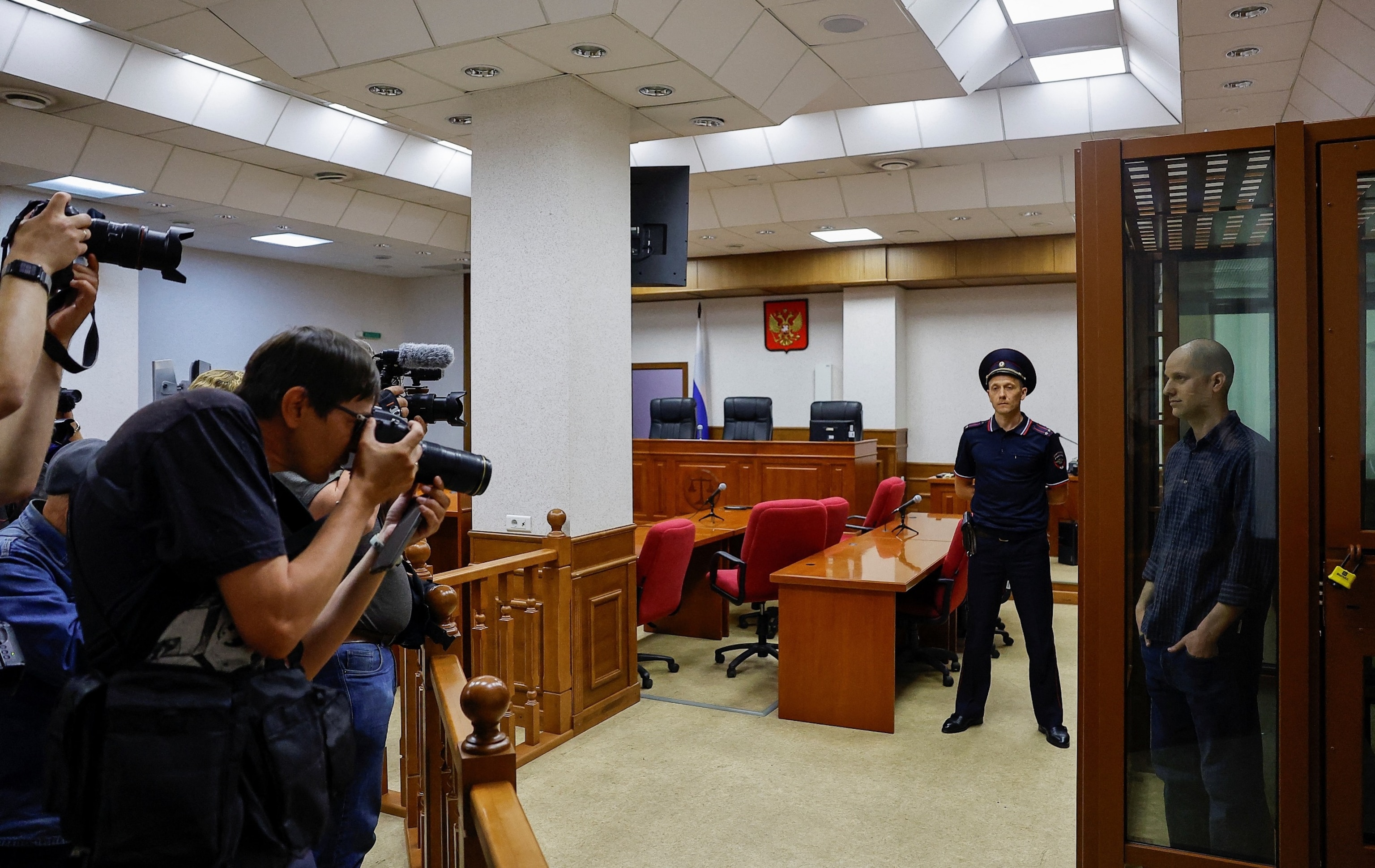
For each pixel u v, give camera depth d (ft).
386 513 6.12
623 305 16.10
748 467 31.65
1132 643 7.64
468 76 14.82
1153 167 7.48
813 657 14.96
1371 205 6.88
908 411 36.52
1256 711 7.35
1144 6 16.74
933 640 19.45
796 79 16.72
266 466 4.05
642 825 11.18
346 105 16.48
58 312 4.89
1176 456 7.52
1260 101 19.75
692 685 17.16
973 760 13.34
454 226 32.01
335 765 4.25
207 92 21.16
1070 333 34.14
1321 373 7.03
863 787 12.37
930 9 15.44
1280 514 7.09
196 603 3.92
